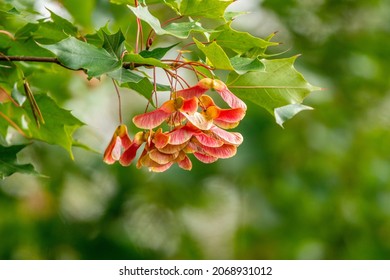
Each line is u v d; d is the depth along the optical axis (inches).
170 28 165.5
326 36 371.9
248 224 390.3
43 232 356.8
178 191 383.9
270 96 172.6
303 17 368.5
